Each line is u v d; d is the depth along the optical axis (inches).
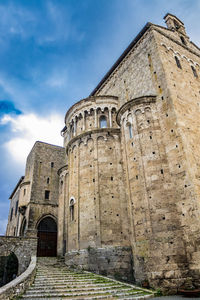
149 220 791.7
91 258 905.5
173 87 949.8
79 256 946.7
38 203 1630.2
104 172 1058.1
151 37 1110.4
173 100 899.4
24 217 1674.5
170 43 1155.3
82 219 1017.5
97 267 873.5
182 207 748.6
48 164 1804.9
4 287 470.3
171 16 1376.7
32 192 1642.5
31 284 652.1
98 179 1040.8
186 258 693.9
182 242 714.8
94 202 1006.4
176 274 681.0
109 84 1393.9
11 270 1109.7
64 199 1405.0
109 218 970.7
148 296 601.3
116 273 865.5
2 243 973.8
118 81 1305.4
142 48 1159.6
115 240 935.0
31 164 1809.8
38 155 1788.9
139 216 835.4
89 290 624.4
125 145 992.9
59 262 1085.1
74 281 716.0
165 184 810.2
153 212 796.6
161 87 968.3
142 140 916.0
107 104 1229.1
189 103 968.3
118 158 1085.8
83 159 1131.9
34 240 1035.3
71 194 1130.7
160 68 1000.9
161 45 1085.1
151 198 815.7
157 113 938.7
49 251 1529.3
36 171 1727.4
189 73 1122.0
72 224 1060.5
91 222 978.1
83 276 797.2
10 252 974.4
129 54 1256.2
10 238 994.1
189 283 651.5
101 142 1122.7
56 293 571.8
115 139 1123.9
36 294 555.2
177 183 786.8
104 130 1136.8
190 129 874.8
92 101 1247.5
